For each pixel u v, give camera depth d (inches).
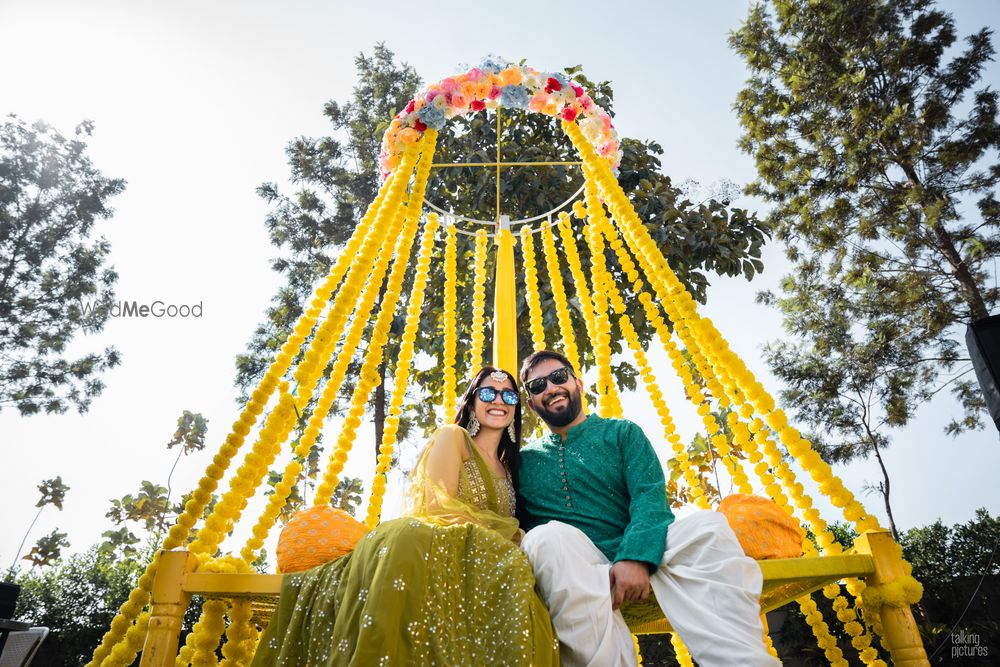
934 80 569.0
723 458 127.5
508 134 281.0
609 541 93.0
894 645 89.7
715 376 128.7
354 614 70.5
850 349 549.3
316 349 117.7
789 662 389.4
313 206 512.7
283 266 500.7
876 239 568.7
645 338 276.2
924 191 545.0
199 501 101.9
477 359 176.2
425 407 403.2
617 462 101.4
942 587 428.5
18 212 617.3
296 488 386.6
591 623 75.7
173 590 86.7
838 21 595.2
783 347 577.3
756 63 642.2
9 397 580.4
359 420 132.5
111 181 654.5
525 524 104.7
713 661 73.9
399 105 515.2
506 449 110.8
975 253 534.0
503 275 167.6
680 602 79.9
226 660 93.4
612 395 158.4
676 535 85.2
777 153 620.7
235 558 96.1
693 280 256.4
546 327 253.4
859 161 574.9
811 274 587.5
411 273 315.0
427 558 74.2
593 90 283.7
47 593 436.5
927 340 531.2
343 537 93.0
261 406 110.7
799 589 107.4
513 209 267.3
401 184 142.1
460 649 70.0
